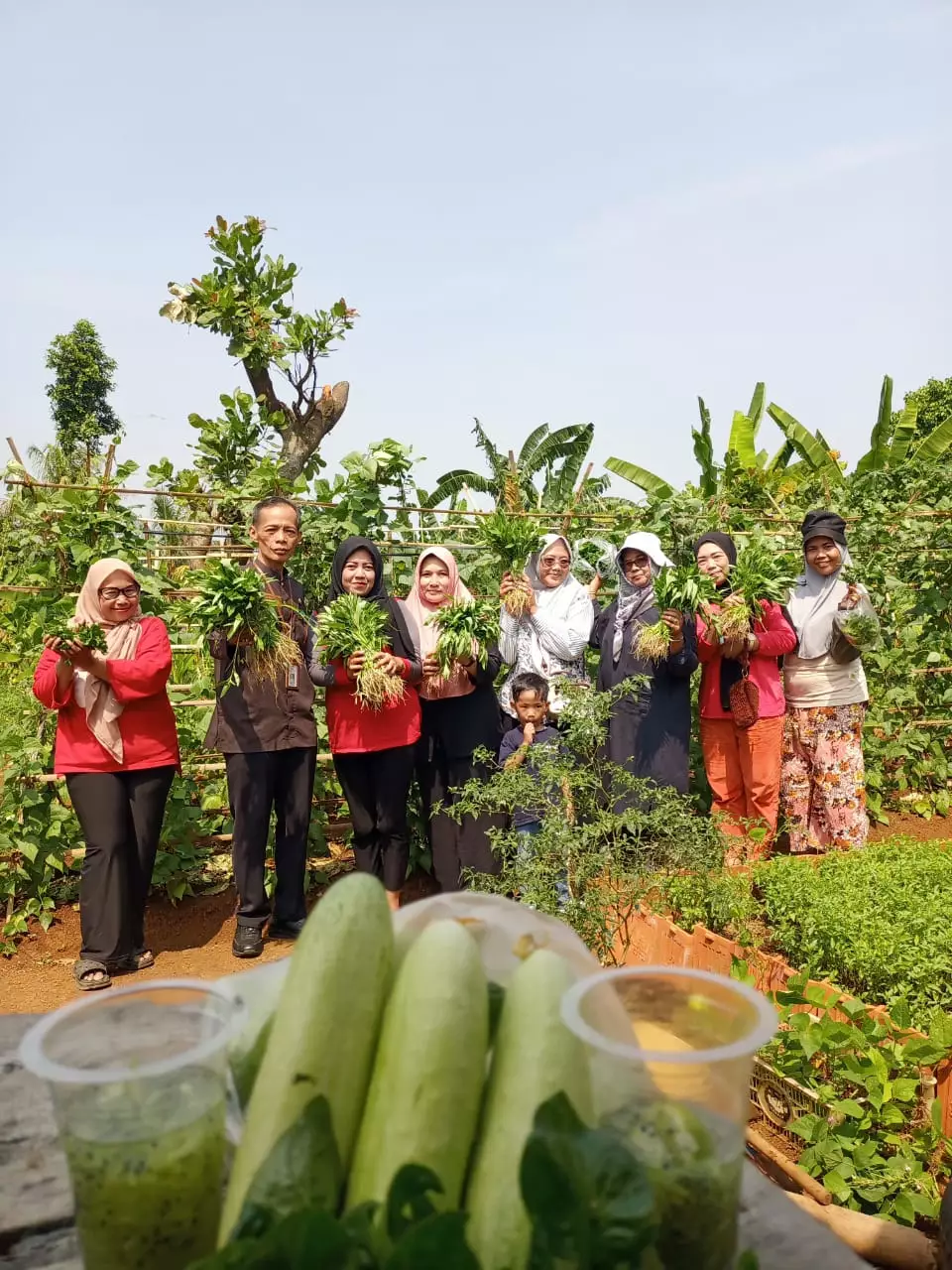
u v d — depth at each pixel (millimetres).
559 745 4293
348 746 5457
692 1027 1044
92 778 5121
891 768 8484
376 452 6949
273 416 7891
